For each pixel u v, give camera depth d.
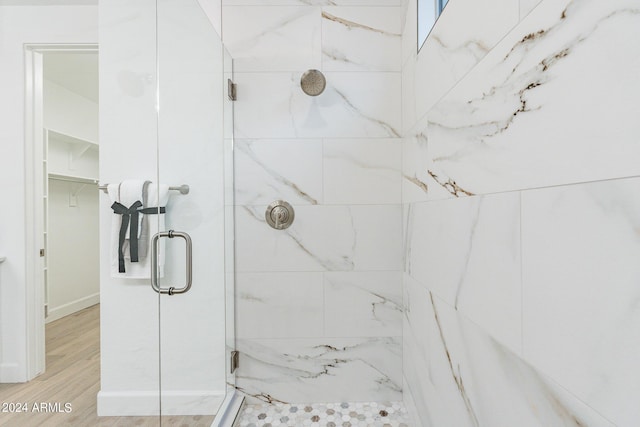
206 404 1.39
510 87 0.69
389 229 1.69
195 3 1.31
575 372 0.51
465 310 0.93
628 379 0.42
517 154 0.66
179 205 1.17
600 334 0.46
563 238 0.53
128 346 0.87
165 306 1.07
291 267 1.69
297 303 1.69
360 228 1.69
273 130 1.68
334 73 1.68
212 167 1.46
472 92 0.87
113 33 0.77
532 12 0.61
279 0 1.69
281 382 1.70
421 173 1.35
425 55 1.28
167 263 1.08
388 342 1.70
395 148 1.69
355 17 1.68
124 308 0.83
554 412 0.56
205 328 1.38
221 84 1.56
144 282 0.93
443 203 1.10
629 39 0.41
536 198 0.60
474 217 0.87
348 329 1.70
